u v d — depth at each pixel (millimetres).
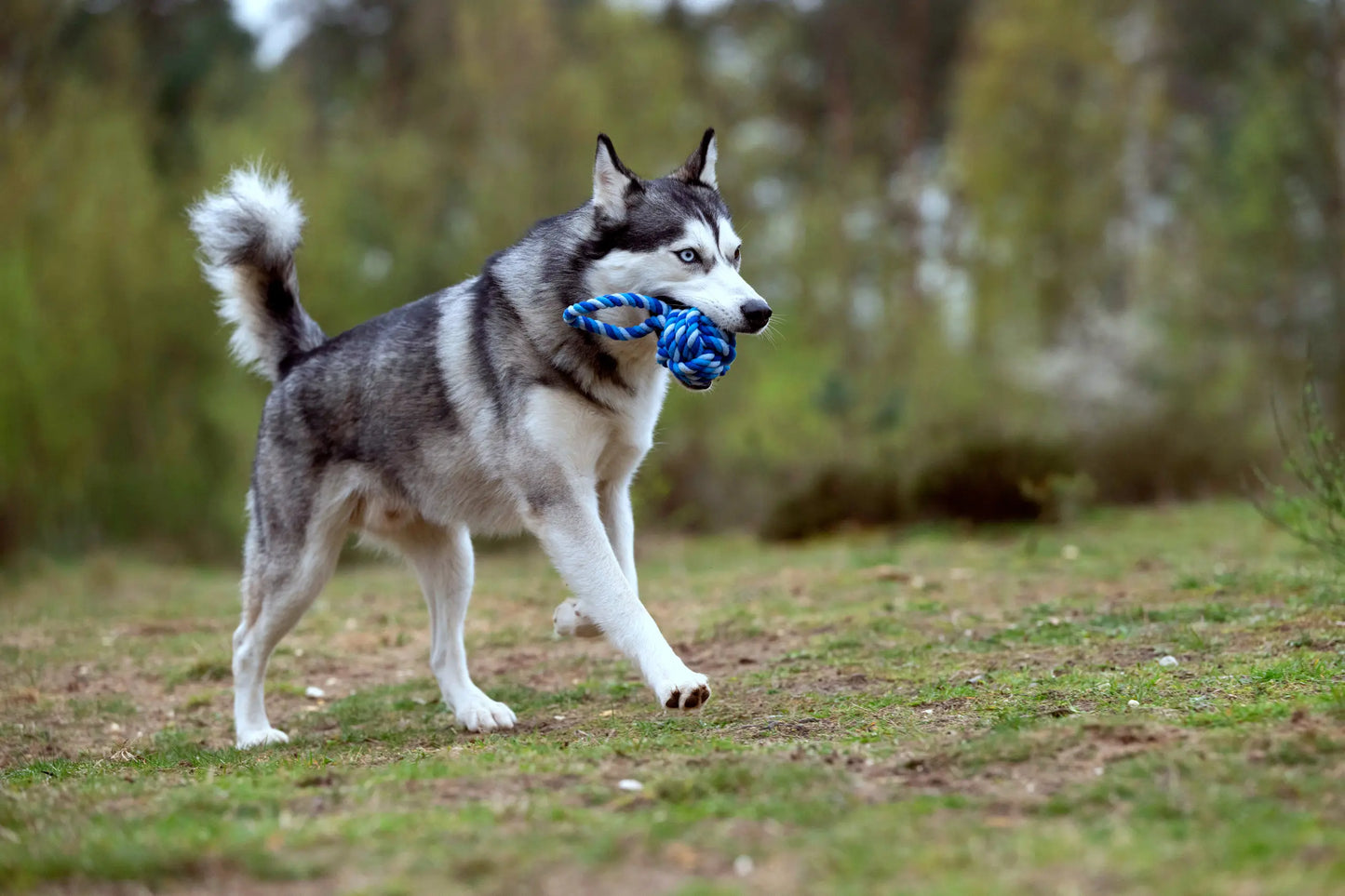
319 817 2957
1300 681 4020
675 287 4391
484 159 14969
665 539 12570
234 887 2496
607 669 5781
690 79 18766
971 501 10812
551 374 4371
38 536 12133
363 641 6992
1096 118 19188
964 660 5102
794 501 11445
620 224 4438
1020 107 18984
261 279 5062
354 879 2490
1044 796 2869
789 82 23609
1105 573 7527
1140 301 17438
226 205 5047
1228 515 10789
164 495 12914
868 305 17719
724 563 9922
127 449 13000
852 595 7441
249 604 4789
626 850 2562
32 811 3154
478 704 4707
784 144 23281
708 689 3943
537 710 4957
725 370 4234
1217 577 6684
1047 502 10602
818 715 4160
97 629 7738
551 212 14234
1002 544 9742
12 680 6148
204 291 13016
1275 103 16703
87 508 12734
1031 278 18484
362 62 22125
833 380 13086
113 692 5898
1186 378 13938
